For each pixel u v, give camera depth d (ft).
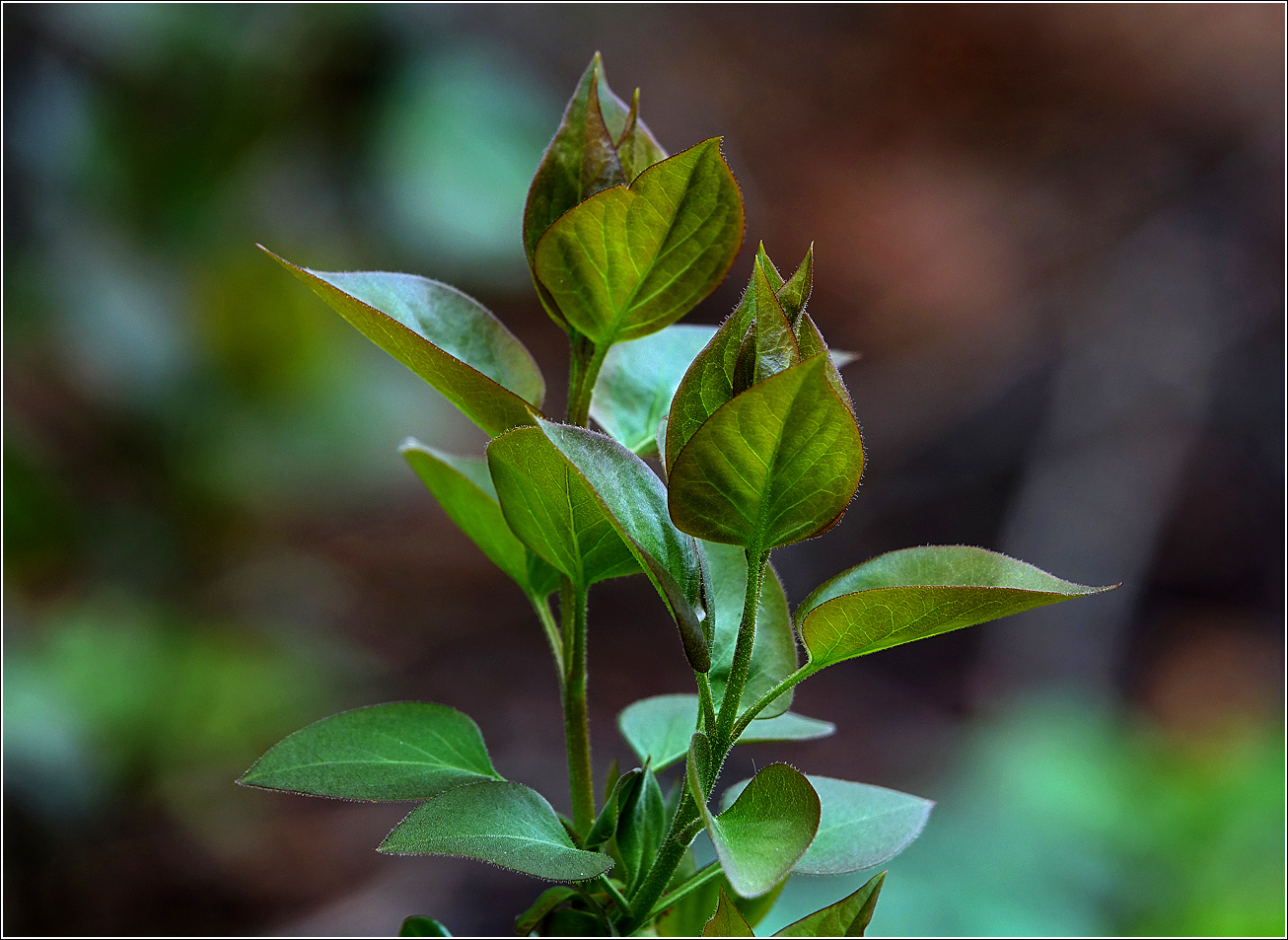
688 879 1.83
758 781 1.73
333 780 1.80
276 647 4.45
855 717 5.64
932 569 1.78
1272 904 4.08
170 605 4.05
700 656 1.73
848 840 1.81
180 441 3.90
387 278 1.84
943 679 5.98
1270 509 6.89
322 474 4.27
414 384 4.83
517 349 1.86
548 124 4.99
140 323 3.81
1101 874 4.33
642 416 1.91
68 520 3.84
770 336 1.73
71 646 3.86
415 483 6.22
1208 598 6.69
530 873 1.72
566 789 4.83
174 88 3.86
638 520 1.74
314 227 4.40
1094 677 6.12
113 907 3.89
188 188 3.91
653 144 1.85
